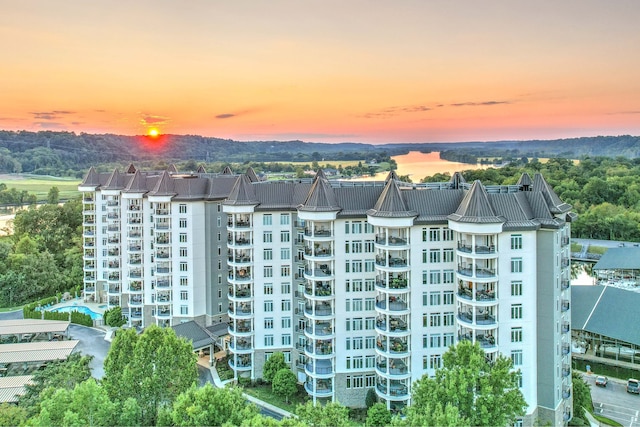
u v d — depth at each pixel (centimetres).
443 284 6725
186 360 6116
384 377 6750
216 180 9369
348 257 7138
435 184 7588
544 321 6212
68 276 13550
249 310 7944
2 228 17050
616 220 17762
